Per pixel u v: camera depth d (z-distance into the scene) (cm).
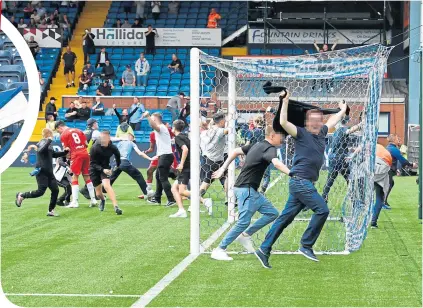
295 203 1185
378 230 1569
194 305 947
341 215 1691
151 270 1159
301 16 3862
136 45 4103
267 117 1862
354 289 1034
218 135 1702
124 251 1322
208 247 1355
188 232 1530
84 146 1912
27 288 1043
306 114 1197
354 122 2186
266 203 1232
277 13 3909
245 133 1945
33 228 1588
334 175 1739
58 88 4044
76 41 4334
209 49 4078
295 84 2225
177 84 3941
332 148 1728
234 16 4231
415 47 3238
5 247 1365
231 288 1037
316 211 1183
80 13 4459
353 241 1359
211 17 4091
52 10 4412
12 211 1855
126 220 1703
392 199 2161
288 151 2062
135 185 2558
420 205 1738
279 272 1145
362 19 3781
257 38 3906
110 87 3744
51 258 1262
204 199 1716
